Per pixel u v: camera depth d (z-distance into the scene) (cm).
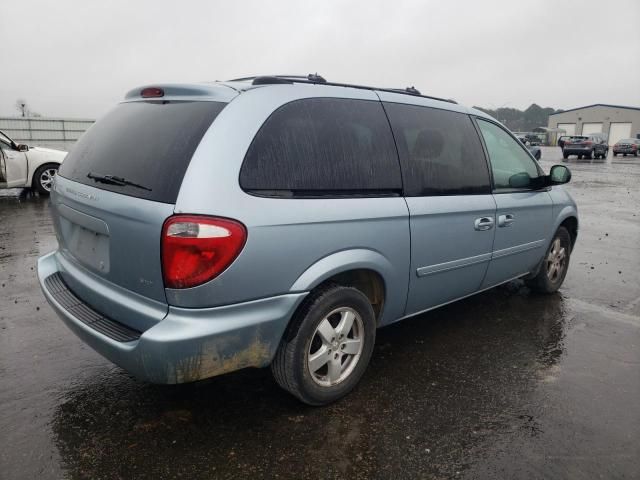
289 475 232
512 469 241
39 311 417
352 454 248
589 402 302
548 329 411
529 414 287
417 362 346
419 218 313
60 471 230
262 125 246
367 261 282
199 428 264
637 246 730
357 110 295
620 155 3888
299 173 255
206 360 231
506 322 424
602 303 478
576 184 1633
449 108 363
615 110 6750
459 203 343
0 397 288
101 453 243
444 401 298
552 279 489
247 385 308
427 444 257
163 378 227
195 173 223
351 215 271
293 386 269
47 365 327
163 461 239
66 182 293
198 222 218
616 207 1127
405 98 332
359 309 290
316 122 271
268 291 242
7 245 628
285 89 265
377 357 353
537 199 430
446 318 430
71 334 374
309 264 256
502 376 330
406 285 318
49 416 272
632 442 264
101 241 259
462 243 351
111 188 251
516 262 423
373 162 293
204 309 226
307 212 252
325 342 277
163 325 224
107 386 303
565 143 3191
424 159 326
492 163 389
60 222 303
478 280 385
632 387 321
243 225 227
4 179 985
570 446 260
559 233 482
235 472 233
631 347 381
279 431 264
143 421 269
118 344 234
